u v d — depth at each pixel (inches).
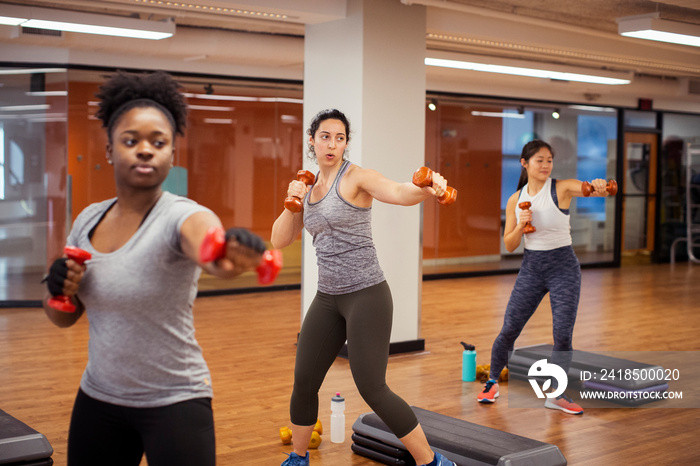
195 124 330.6
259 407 173.2
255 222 347.9
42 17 237.5
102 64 307.1
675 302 340.8
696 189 507.5
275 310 307.0
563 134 451.5
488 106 421.4
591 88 423.2
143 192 66.8
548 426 160.7
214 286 345.4
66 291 64.6
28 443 114.9
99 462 69.3
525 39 273.9
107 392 66.9
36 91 301.7
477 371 202.1
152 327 65.6
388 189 107.2
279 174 351.9
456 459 124.5
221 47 296.4
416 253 233.8
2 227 304.0
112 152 66.7
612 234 480.4
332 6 220.7
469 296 353.1
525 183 177.3
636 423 163.5
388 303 113.7
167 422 66.1
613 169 476.1
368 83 220.4
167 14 248.8
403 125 228.2
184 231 62.6
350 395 182.9
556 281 169.6
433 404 176.9
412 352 233.8
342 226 112.3
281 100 348.5
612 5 243.9
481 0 231.6
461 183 417.4
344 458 140.3
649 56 316.5
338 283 113.3
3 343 238.1
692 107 503.5
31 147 303.9
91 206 70.8
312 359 117.3
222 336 255.1
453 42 275.0
